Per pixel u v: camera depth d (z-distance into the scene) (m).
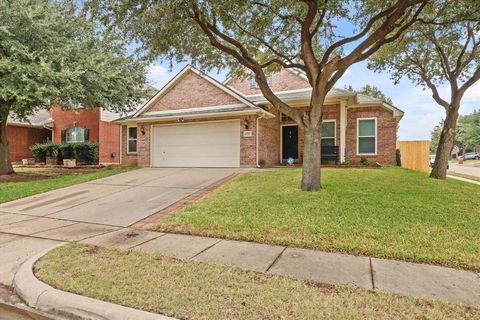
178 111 16.22
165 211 7.38
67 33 13.32
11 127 23.73
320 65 8.53
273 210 6.59
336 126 15.66
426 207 6.61
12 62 11.10
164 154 16.39
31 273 3.76
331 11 8.80
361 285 3.43
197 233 5.55
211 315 2.78
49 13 12.10
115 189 10.29
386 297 3.11
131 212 7.39
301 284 3.43
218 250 4.67
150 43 8.28
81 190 10.35
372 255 4.39
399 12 7.38
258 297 3.11
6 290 3.60
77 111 16.16
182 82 16.23
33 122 25.48
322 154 14.82
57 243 5.16
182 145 15.94
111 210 7.64
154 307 2.94
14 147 23.97
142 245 4.96
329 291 3.26
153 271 3.79
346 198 7.34
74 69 12.45
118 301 3.06
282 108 8.62
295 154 16.78
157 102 16.86
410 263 4.11
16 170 17.58
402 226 5.43
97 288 3.32
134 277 3.61
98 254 4.46
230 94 14.90
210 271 3.79
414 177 11.22
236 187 9.30
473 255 4.25
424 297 3.13
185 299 3.08
